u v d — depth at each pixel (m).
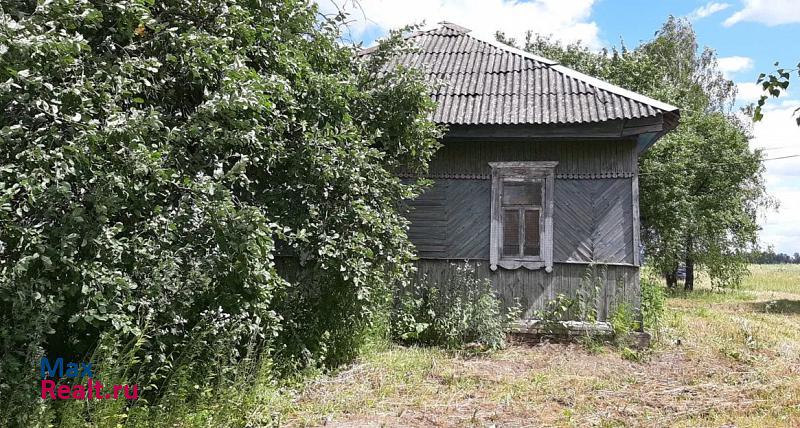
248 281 4.73
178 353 4.78
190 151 5.23
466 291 8.65
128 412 4.13
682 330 9.77
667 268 18.61
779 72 4.75
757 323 11.50
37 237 3.51
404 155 7.66
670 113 8.01
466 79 9.71
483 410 5.61
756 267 47.16
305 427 5.00
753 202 23.25
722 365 7.55
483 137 8.54
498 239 8.81
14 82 3.70
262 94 4.88
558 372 7.02
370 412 5.44
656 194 17.38
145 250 4.29
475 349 7.94
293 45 6.28
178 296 4.63
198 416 4.47
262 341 5.59
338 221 6.02
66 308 4.10
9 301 3.66
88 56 4.30
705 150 18.97
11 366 3.54
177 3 5.40
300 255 6.26
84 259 3.88
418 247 8.94
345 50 6.97
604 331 8.34
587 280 8.53
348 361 6.93
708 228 19.36
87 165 3.83
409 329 8.27
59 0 3.83
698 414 5.56
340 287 6.45
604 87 8.92
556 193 8.75
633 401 5.98
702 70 29.02
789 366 7.58
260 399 5.08
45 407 3.63
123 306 4.15
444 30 11.69
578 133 8.29
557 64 9.84
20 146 3.73
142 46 4.78
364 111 7.01
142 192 4.32
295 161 5.80
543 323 8.55
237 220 4.43
